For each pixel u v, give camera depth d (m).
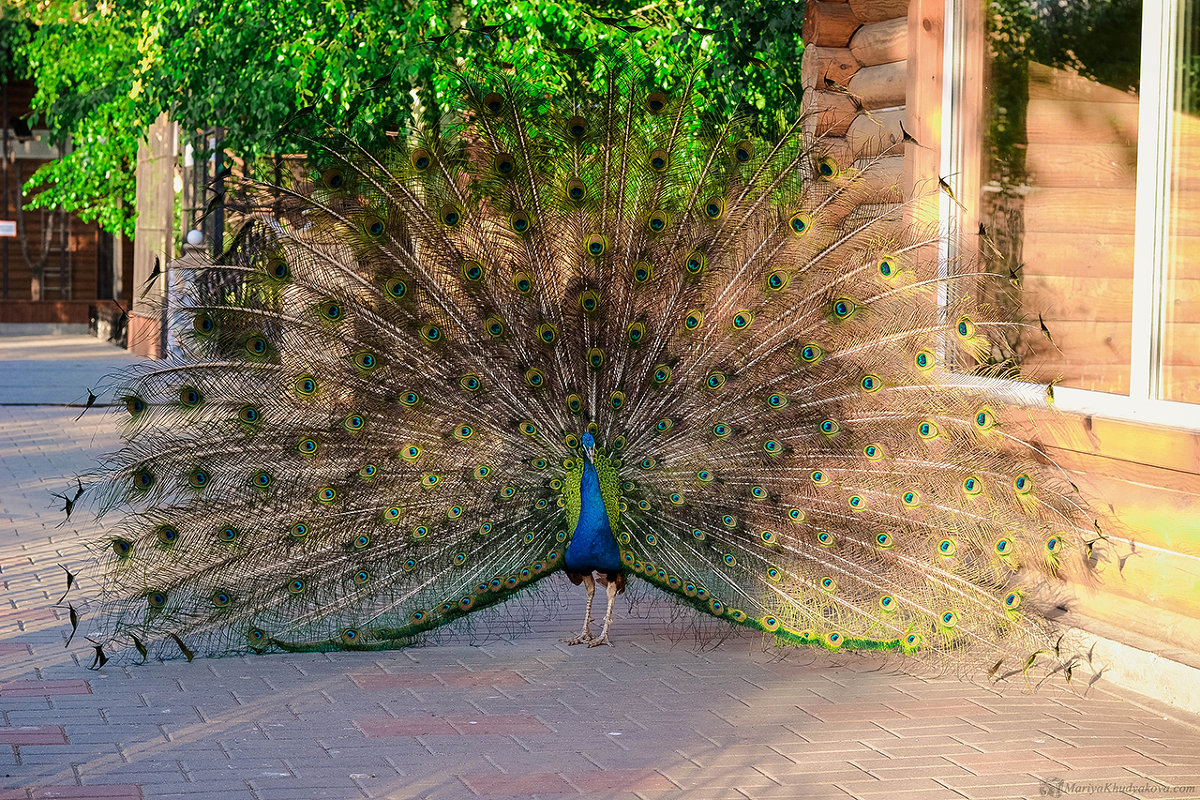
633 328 7.09
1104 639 6.74
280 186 7.11
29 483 12.19
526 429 7.12
